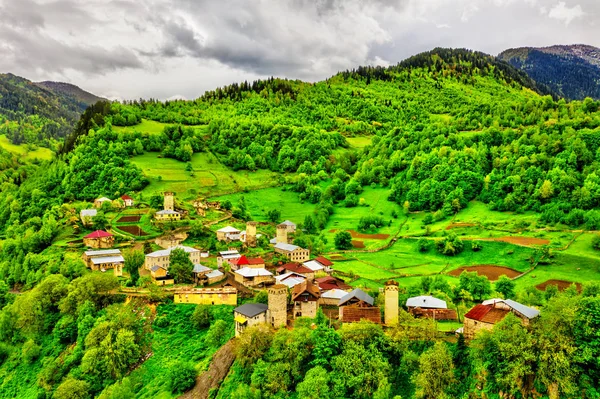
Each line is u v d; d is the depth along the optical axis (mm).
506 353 87750
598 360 81188
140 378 120062
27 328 143250
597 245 197875
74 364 127250
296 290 136375
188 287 152000
